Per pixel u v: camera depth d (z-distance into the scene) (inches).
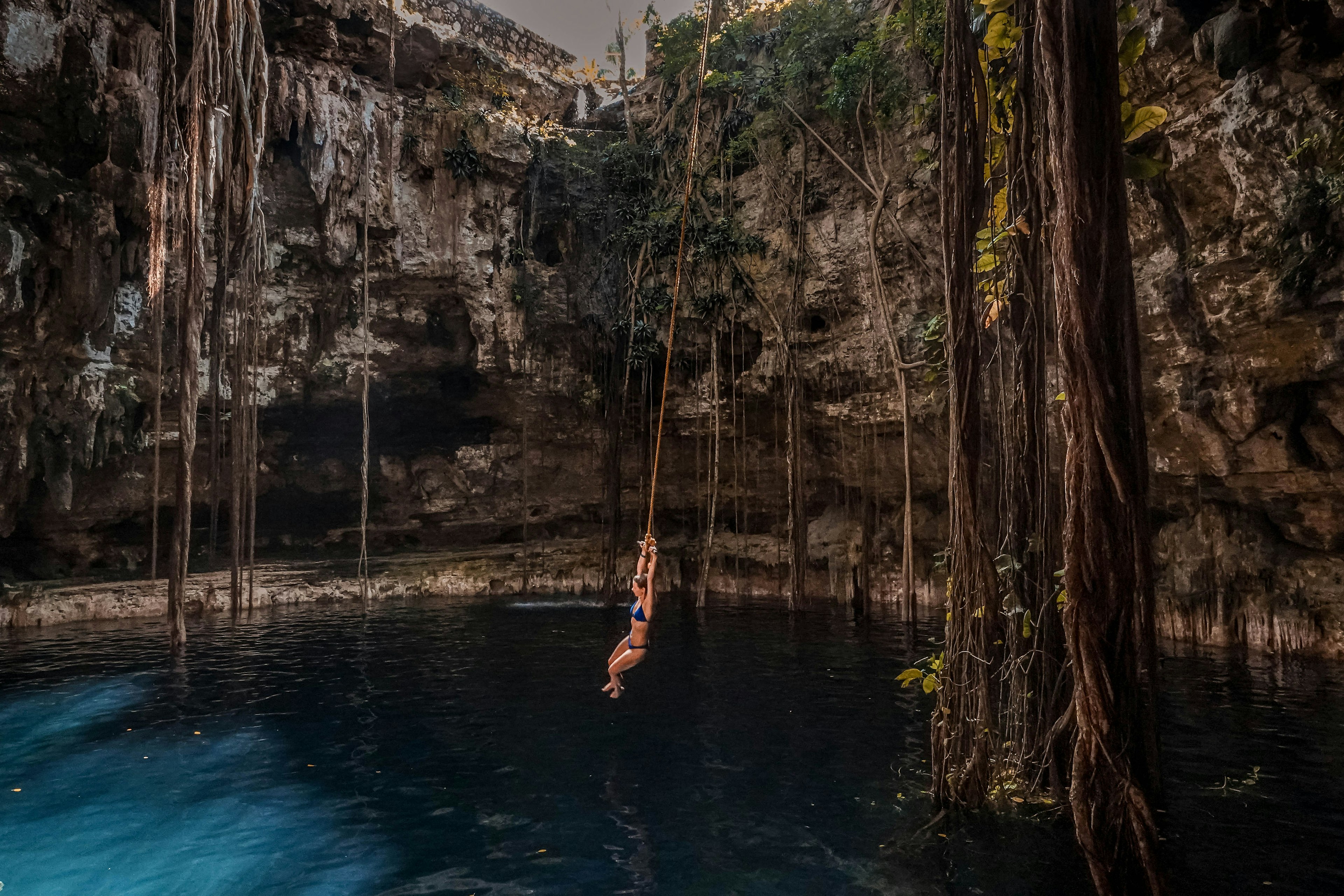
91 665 500.4
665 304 960.3
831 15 837.8
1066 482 164.4
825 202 849.5
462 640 603.5
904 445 713.6
